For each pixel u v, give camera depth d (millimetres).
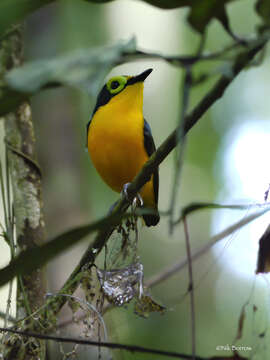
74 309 5035
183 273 12562
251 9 15500
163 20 16297
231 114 18156
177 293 12117
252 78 17875
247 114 18016
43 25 11609
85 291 5090
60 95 11922
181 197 17688
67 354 5023
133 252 5047
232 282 13219
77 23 12797
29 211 5961
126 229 5137
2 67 5859
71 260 10359
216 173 17688
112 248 5086
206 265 13172
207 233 15609
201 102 3547
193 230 15664
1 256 11086
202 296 13039
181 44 16469
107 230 4840
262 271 4531
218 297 13062
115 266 5094
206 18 2762
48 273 10289
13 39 5922
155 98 18250
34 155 6113
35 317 5219
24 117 6105
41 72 2180
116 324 5984
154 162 4777
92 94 2139
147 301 4973
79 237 2939
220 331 12406
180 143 2934
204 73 2678
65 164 11750
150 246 15242
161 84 18141
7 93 2604
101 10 13977
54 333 5324
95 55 2238
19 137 6047
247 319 8695
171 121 18219
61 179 11609
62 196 11500
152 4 3039
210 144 18062
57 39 11680
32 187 6047
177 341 10875
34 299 5684
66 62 2199
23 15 2977
